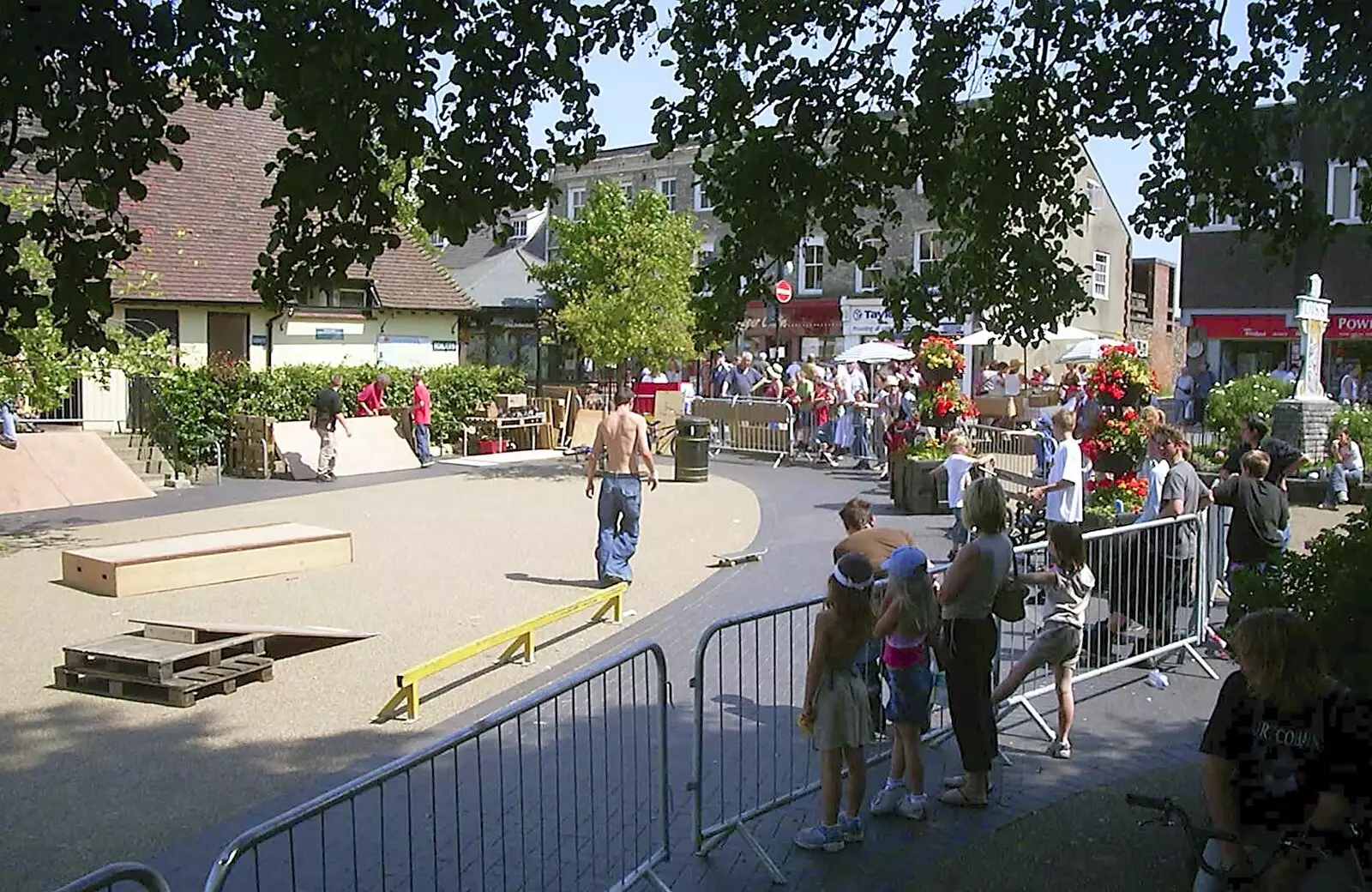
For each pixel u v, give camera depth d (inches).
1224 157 251.4
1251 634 151.9
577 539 601.3
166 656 326.0
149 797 255.0
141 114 187.5
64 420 893.2
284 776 267.9
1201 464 811.4
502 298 1423.5
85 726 305.3
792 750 271.1
